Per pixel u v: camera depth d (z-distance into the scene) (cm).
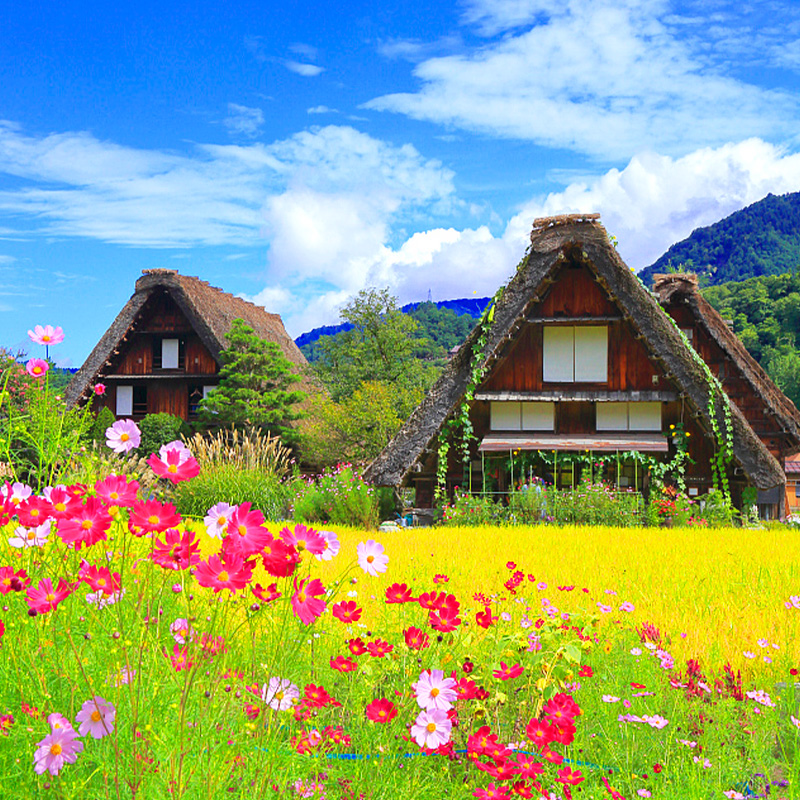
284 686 258
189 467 255
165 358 3078
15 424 502
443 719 234
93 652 292
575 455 1688
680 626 502
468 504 1580
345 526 1523
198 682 253
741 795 271
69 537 258
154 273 2991
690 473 1725
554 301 1777
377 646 326
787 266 18812
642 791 270
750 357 2214
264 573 512
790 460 4031
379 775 258
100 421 2562
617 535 1107
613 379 1762
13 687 272
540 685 317
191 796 223
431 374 3825
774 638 478
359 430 2931
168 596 350
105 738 244
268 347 2806
